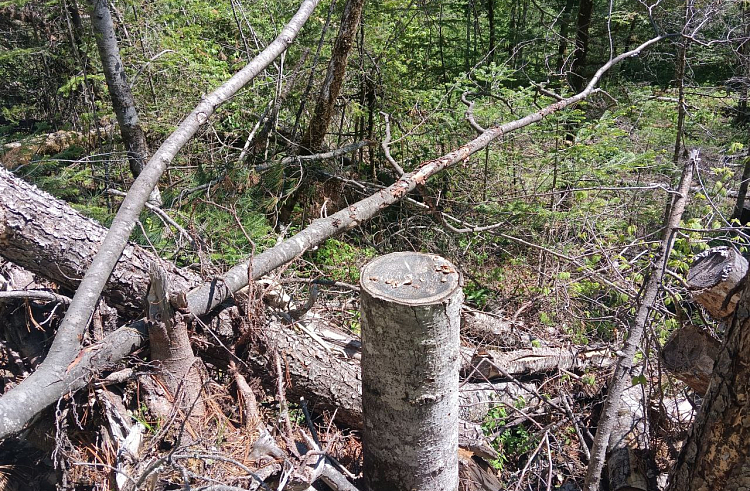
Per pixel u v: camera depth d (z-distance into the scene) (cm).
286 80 695
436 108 673
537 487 359
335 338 393
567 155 625
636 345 312
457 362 270
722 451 230
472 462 338
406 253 286
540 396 388
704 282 281
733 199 763
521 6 1094
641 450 357
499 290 570
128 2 670
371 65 743
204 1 801
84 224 330
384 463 285
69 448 289
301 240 365
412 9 822
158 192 534
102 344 288
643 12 801
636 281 436
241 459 286
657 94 744
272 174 596
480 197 662
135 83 660
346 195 714
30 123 841
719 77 887
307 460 274
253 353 329
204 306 313
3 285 345
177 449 253
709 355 302
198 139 656
